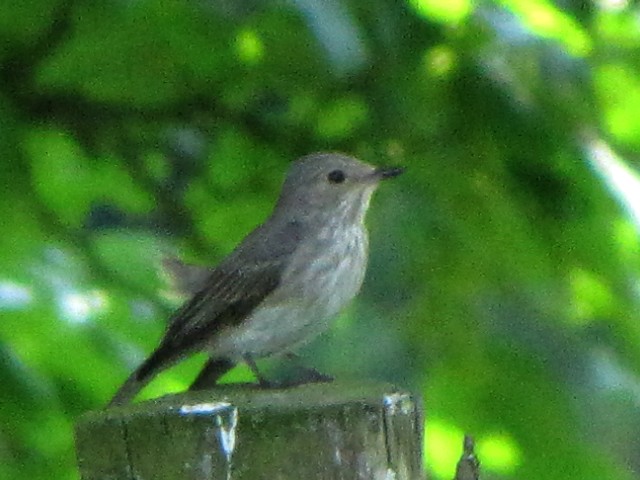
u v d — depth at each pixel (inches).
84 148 533.6
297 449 251.1
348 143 519.8
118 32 485.7
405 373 480.7
